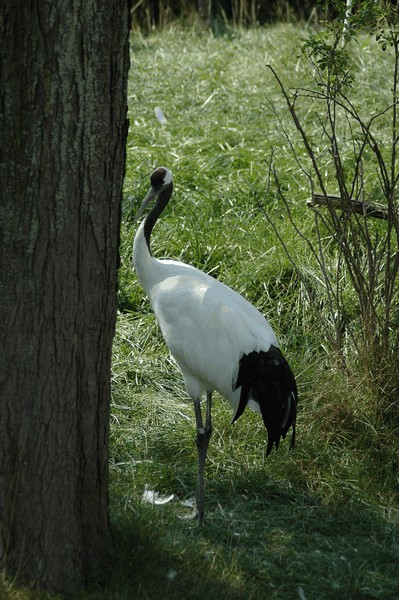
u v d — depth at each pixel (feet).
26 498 22.02
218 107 63.62
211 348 28.73
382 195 46.55
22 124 20.67
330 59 32.53
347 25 32.94
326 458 31.24
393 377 33.12
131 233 44.83
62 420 22.06
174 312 29.50
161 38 84.53
